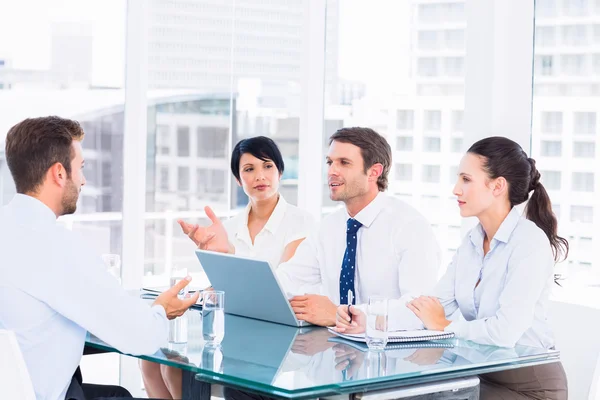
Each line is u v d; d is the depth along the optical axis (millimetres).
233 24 4324
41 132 2168
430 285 2850
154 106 4145
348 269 2928
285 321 2629
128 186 4066
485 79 3652
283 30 4453
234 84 4352
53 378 2137
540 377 2502
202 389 2086
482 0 3646
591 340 2836
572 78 3412
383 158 2943
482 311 2623
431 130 3953
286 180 4559
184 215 4273
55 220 2182
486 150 2613
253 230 3525
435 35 3928
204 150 4305
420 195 4004
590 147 3346
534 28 3553
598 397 2459
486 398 2490
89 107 4016
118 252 4145
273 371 1979
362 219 2951
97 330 2115
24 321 2096
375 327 2260
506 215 2621
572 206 3420
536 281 2465
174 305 2312
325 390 1856
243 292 2701
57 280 2088
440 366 2082
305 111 4516
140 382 4160
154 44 4117
